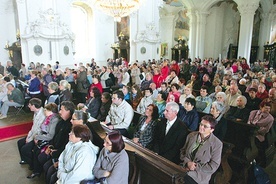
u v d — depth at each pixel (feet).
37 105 13.32
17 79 32.53
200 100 16.11
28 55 39.70
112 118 14.05
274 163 13.80
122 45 54.19
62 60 43.06
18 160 13.79
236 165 11.27
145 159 7.39
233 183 11.08
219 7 67.56
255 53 68.95
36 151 12.04
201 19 66.85
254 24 68.90
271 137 13.67
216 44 69.87
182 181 6.68
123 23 56.95
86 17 55.26
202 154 8.61
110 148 7.63
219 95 14.73
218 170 9.80
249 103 16.94
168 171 6.66
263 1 63.67
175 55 74.49
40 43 40.19
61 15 42.42
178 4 73.46
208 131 8.54
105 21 56.95
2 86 24.47
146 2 50.88
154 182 7.31
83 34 55.67
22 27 39.34
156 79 27.43
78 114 10.22
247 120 14.49
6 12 44.45
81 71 26.32
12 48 42.24
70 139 8.68
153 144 11.54
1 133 17.94
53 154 10.78
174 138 10.37
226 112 15.14
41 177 12.03
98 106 16.52
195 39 69.15
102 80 28.94
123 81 29.48
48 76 24.80
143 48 51.60
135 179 7.95
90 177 8.25
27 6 38.91
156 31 53.16
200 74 34.60
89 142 8.79
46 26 40.50
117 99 13.58
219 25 69.05
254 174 10.89
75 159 8.29
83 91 26.14
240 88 22.18
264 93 18.26
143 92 19.66
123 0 30.07
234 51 71.00
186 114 12.64
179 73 37.70
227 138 12.03
